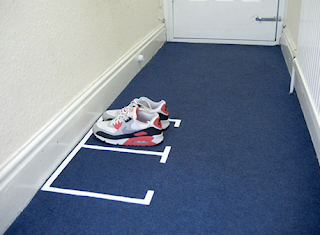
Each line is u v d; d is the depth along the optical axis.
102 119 2.07
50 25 1.65
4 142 1.39
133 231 1.34
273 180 1.56
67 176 1.65
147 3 2.96
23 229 1.38
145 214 1.42
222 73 2.72
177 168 1.67
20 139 1.48
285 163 1.66
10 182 1.39
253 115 2.09
